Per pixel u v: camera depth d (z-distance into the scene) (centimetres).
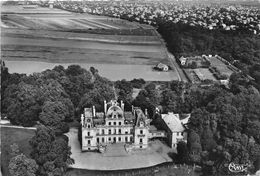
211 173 13000
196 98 15050
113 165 12656
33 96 15050
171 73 15600
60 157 12275
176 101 15000
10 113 14750
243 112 14700
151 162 12988
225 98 14675
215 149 13425
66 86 15675
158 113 14788
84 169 12462
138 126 13375
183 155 13162
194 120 13988
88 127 13238
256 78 15600
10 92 15250
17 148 12862
